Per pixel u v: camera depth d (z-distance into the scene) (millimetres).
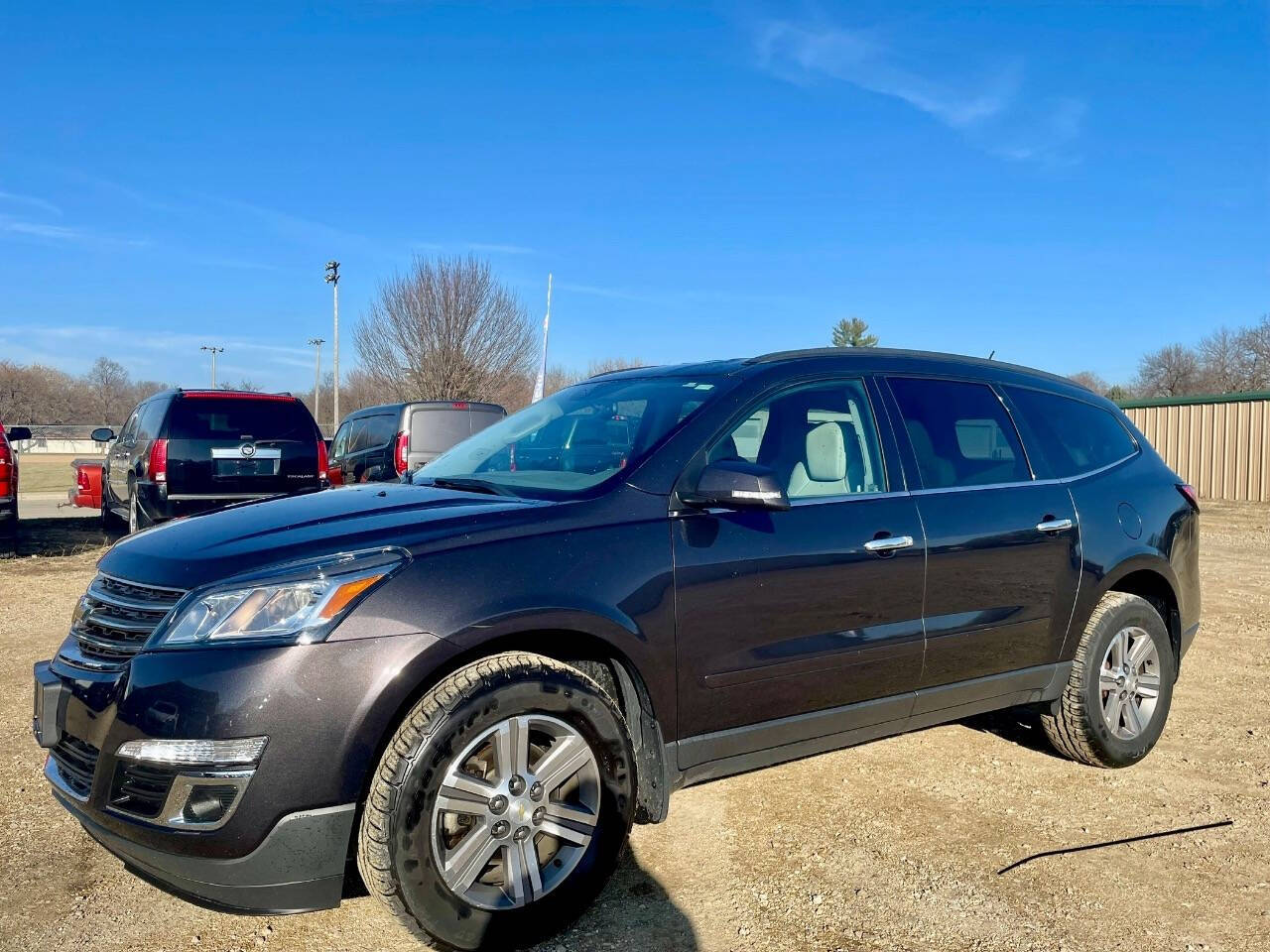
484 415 12641
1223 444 21625
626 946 2828
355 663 2570
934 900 3104
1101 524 4293
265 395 9773
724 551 3209
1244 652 6684
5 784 3998
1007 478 4102
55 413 83875
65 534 12867
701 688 3170
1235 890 3201
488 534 2889
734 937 2879
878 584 3545
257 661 2521
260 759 2482
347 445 14398
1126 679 4352
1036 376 4578
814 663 3406
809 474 3623
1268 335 55781
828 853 3445
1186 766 4402
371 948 2814
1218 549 12531
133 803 2584
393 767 2582
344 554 2730
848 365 3904
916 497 3754
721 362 3906
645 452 3314
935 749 4598
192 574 2740
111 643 2811
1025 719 5078
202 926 2928
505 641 2854
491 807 2719
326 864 2566
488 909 2705
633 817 3074
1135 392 63688
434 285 31688
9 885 3166
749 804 3893
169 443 9180
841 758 4461
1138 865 3377
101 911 3006
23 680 5504
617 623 2957
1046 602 4059
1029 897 3129
